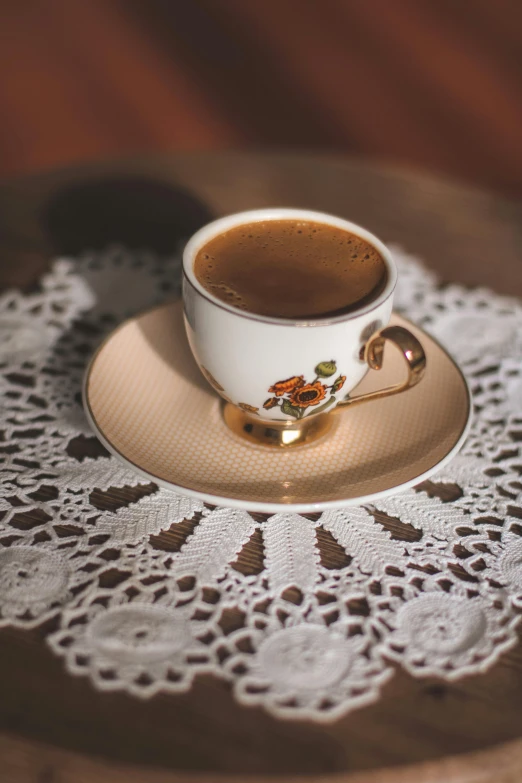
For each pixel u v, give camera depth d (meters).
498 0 1.68
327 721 0.31
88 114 1.26
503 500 0.37
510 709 0.32
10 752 0.30
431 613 0.34
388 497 0.37
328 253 0.39
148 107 1.29
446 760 0.30
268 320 0.35
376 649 0.33
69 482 0.37
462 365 0.43
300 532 0.36
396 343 0.36
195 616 0.33
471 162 1.24
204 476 0.37
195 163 0.52
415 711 0.31
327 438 0.38
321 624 0.33
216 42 1.48
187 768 0.30
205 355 0.37
